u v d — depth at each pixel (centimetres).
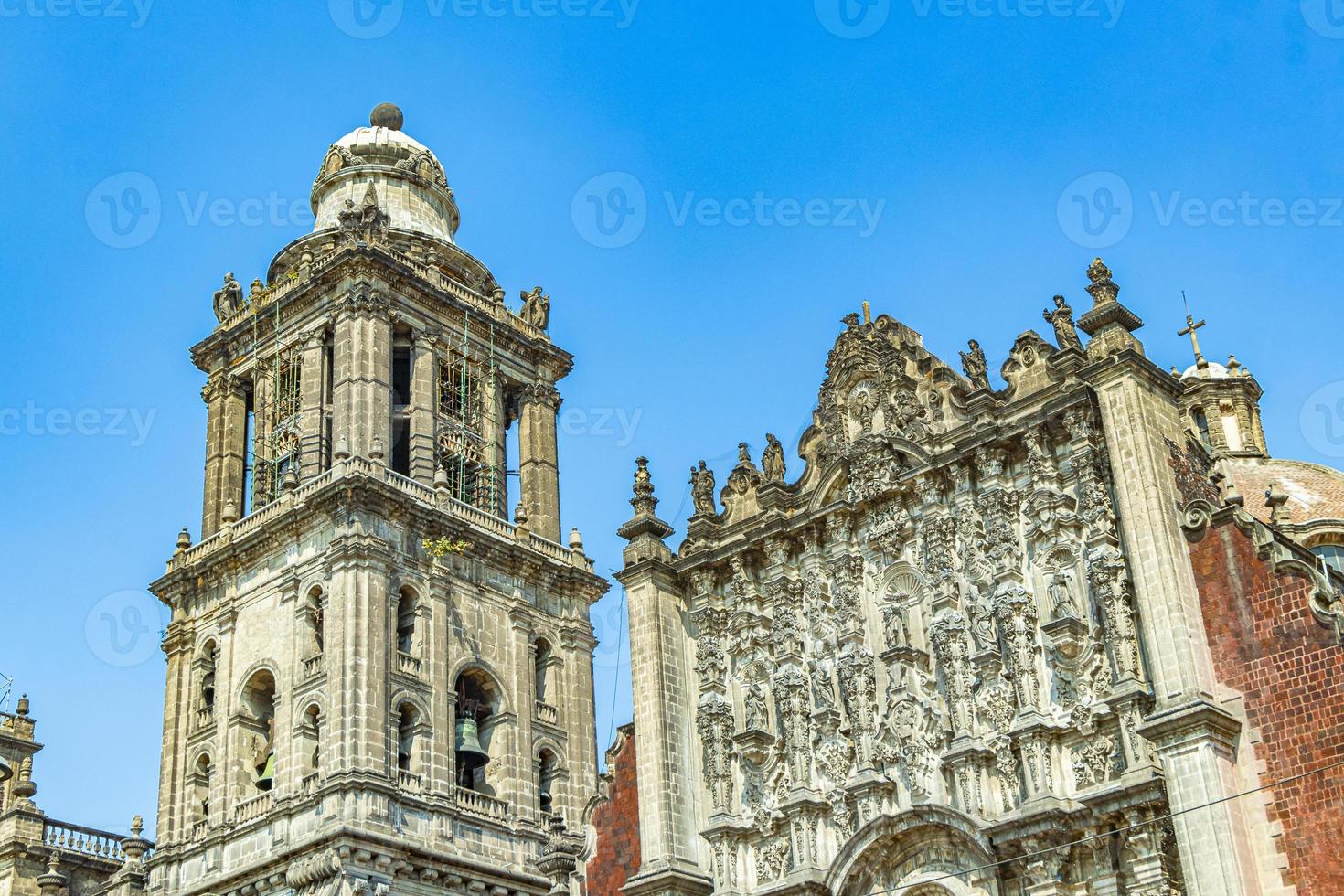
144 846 7744
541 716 7531
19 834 8394
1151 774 4056
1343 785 3831
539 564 7756
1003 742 4419
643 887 4912
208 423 8138
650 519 5456
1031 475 4669
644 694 5191
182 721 7394
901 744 4647
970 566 4712
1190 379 7344
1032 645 4488
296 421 7712
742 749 4988
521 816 7150
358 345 7481
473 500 7888
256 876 6606
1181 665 4059
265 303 8031
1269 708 3991
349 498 6975
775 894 4716
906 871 4550
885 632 4847
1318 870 3803
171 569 7662
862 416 5178
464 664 7238
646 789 5062
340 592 6856
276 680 6994
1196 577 4219
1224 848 3819
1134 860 4081
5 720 9144
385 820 6512
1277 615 4047
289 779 6700
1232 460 7062
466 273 8450
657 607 5303
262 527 7281
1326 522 6228
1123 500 4331
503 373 8238
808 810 4769
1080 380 4641
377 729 6669
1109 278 4666
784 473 5350
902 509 4972
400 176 8506
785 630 5047
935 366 5078
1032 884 4209
